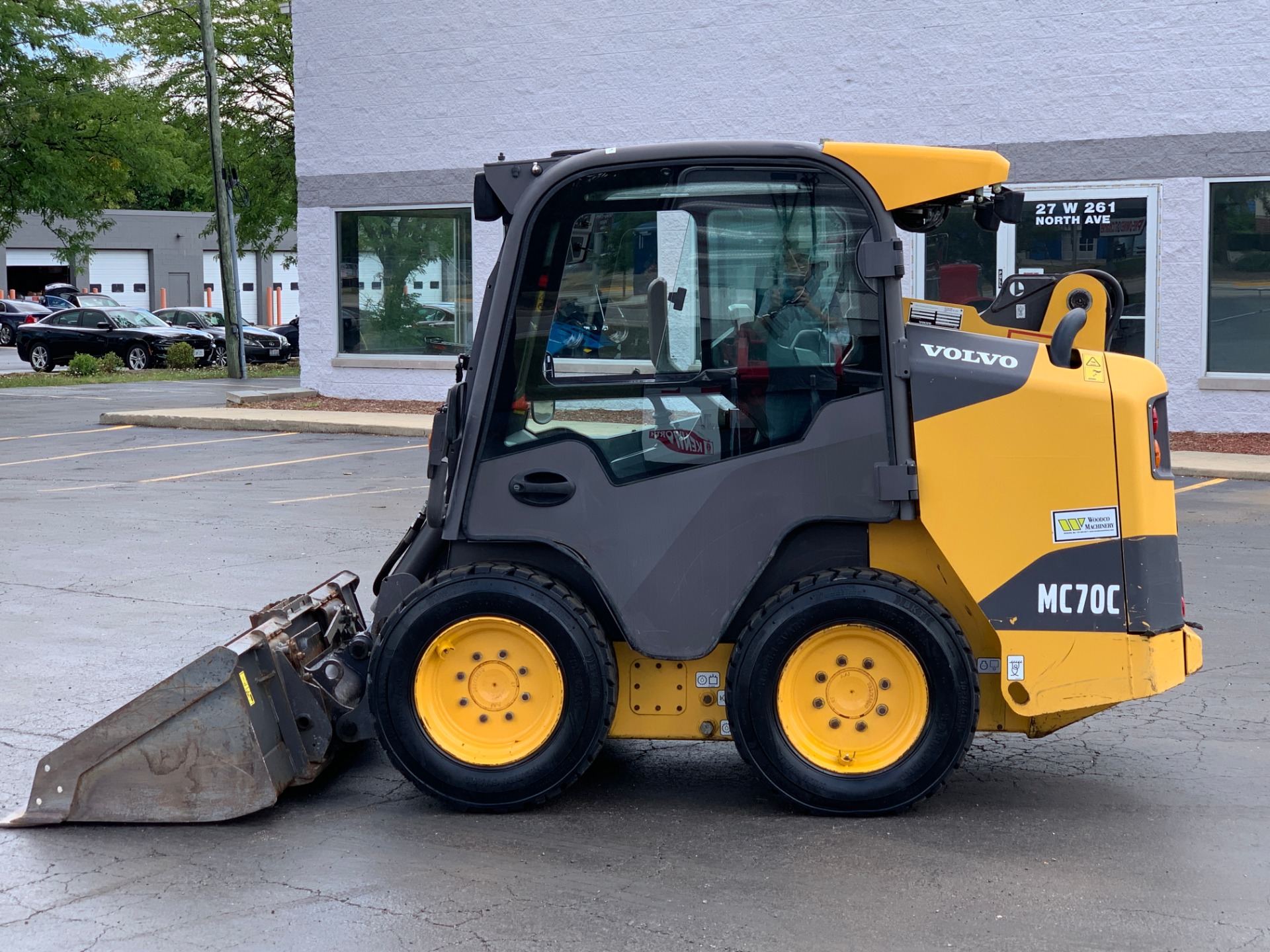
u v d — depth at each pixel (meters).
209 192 39.25
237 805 5.25
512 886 4.63
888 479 5.15
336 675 5.63
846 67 18.41
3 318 52.94
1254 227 16.48
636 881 4.66
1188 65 16.42
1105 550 5.13
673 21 19.53
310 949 4.16
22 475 15.73
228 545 11.21
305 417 20.47
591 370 5.34
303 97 22.42
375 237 22.45
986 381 5.14
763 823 5.24
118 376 32.97
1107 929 4.25
